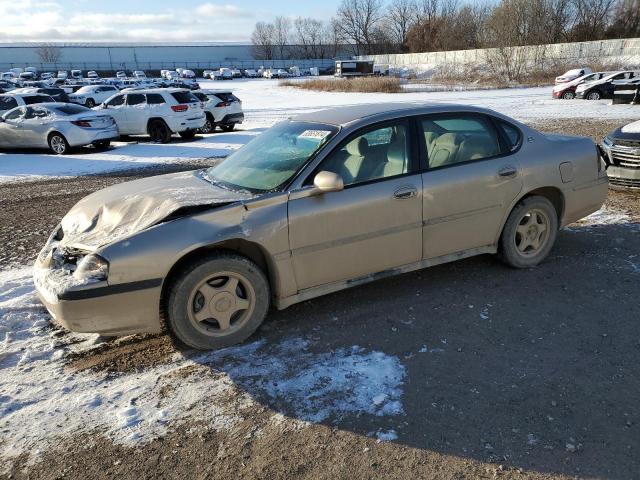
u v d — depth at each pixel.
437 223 4.17
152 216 3.47
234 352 3.56
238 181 3.99
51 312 3.33
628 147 7.36
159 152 14.64
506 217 4.53
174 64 120.12
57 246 3.68
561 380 3.11
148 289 3.28
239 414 2.93
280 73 89.81
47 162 13.42
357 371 3.29
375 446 2.64
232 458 2.60
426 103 4.44
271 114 25.23
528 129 4.71
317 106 29.20
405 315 3.99
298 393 3.09
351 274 3.94
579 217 5.01
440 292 4.37
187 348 3.65
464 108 4.41
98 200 4.01
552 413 2.83
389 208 3.92
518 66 50.81
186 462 2.58
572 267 4.79
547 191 4.77
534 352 3.43
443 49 89.50
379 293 4.39
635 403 2.88
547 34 61.00
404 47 109.25
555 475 2.41
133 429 2.83
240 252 3.65
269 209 3.55
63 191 9.68
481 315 3.95
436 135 4.22
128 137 18.98
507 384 3.10
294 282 3.72
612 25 68.38
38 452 2.68
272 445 2.68
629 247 5.26
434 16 95.88
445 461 2.52
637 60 49.94
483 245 4.52
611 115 18.58
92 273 3.21
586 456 2.51
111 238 3.37
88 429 2.84
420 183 4.04
